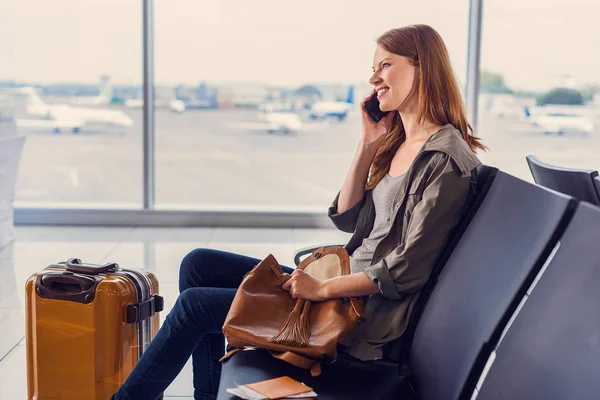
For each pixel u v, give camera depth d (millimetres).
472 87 5484
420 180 1759
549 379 1110
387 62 1902
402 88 1895
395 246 1850
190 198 5820
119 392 1938
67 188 5758
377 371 1730
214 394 2119
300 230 5555
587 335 1046
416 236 1688
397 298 1726
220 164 5801
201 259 2152
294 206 5863
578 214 1205
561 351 1102
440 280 1673
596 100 5500
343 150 5801
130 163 5734
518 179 1505
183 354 1913
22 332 3199
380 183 1963
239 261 2180
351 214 2102
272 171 5820
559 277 1191
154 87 5668
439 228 1690
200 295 1894
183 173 5793
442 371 1493
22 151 5184
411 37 1881
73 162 5734
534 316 1229
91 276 2223
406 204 1804
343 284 1741
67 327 2197
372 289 1736
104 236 5230
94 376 2197
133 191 5773
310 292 1762
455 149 1723
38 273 2248
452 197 1685
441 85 1861
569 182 1755
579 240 1171
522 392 1184
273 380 1599
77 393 2217
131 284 2223
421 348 1649
